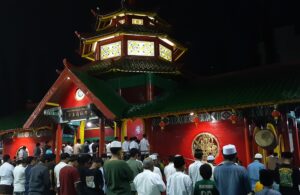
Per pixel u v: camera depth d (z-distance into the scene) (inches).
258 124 764.6
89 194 407.2
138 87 991.6
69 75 915.4
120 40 1043.9
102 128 883.4
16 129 1098.7
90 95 876.0
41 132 1152.8
